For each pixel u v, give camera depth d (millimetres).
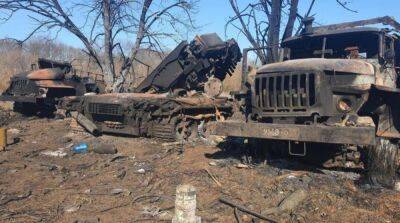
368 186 6352
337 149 7215
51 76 16688
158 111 11234
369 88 6902
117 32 19609
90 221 5277
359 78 6910
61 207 5883
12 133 12703
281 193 6102
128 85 19844
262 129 6957
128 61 19734
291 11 15258
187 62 13031
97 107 11727
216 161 7910
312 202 5750
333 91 6785
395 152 6535
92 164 8516
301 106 6734
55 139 11547
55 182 7141
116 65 22656
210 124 7539
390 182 6395
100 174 7672
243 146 8766
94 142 10859
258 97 7242
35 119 16688
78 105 12242
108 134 12195
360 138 6090
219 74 14023
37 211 5727
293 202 5680
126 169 7910
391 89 6762
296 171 7102
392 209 5543
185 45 12945
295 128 6629
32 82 16891
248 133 7098
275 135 6820
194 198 4605
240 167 7344
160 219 5383
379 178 6445
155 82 13445
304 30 8336
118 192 6480
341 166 7246
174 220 4609
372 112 7301
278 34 15070
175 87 13242
